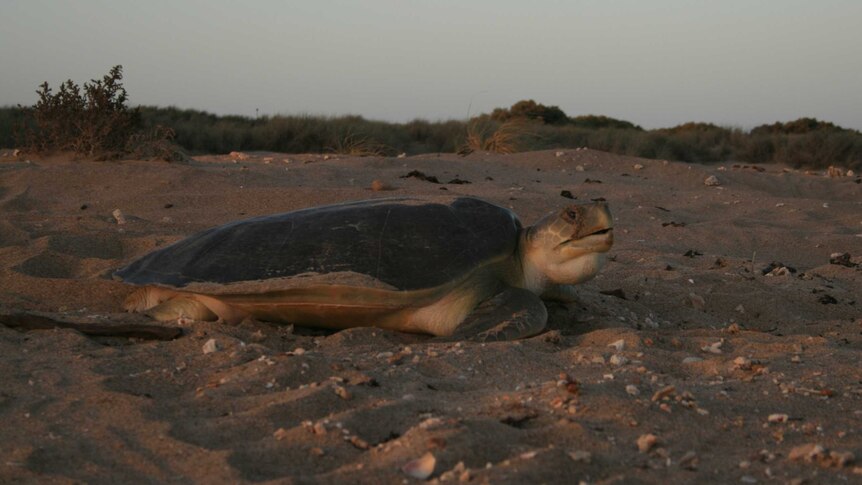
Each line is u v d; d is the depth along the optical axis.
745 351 1.95
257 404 1.54
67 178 4.34
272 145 9.29
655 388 1.63
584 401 1.53
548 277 2.19
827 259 3.54
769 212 4.52
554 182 5.18
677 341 2.01
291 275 2.04
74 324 2.02
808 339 2.06
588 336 2.03
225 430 1.42
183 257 2.20
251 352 1.83
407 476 1.26
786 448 1.39
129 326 2.01
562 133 10.15
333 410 1.51
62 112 5.20
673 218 4.22
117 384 1.64
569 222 2.10
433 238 2.10
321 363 1.73
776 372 1.75
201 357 1.82
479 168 5.54
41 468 1.31
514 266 2.19
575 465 1.29
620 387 1.61
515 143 7.66
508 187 4.78
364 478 1.26
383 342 2.03
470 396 1.59
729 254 3.56
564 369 1.76
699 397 1.59
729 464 1.32
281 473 1.29
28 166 4.67
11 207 3.80
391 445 1.35
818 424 1.48
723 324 2.44
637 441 1.38
